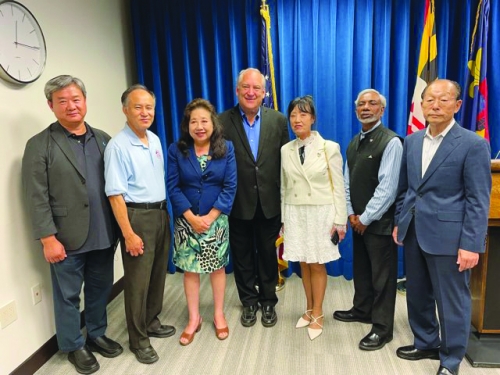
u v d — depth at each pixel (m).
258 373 1.91
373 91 1.96
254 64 2.95
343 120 2.88
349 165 2.19
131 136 1.93
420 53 2.67
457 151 1.58
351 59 2.79
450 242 1.63
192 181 2.07
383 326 2.07
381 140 1.95
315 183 2.04
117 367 1.99
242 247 2.37
